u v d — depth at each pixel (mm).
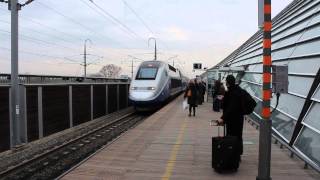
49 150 16969
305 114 12836
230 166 9469
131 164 10906
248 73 31062
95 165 10859
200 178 9023
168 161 10992
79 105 31500
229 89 9758
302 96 13969
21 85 22438
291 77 16734
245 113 9672
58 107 27438
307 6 20219
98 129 23656
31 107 23375
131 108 47219
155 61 37844
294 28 19984
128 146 13867
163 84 36062
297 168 9828
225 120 9727
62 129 28062
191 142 14320
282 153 11688
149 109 36000
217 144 9500
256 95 24688
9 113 20750
